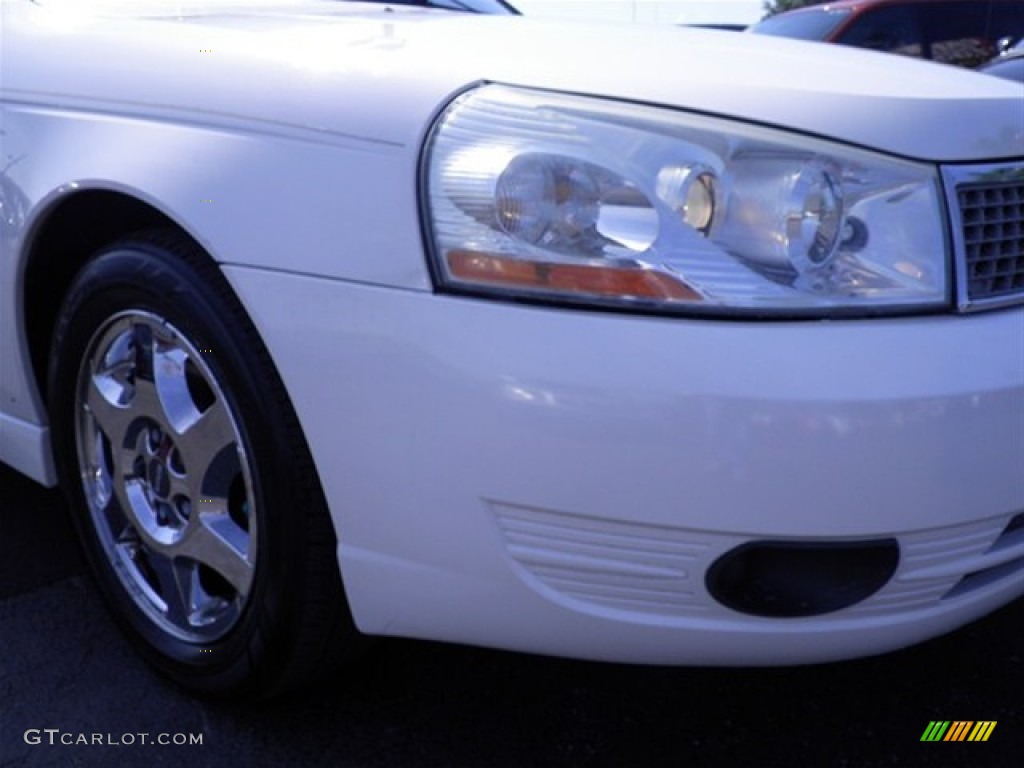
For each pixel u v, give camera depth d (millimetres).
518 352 1676
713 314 1674
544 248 1698
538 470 1685
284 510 1967
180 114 2012
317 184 1831
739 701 2391
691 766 2188
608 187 1713
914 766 2197
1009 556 1882
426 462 1760
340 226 1803
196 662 2266
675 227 1708
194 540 2213
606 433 1641
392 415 1770
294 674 2154
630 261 1683
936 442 1662
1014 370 1735
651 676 2461
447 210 1742
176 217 1957
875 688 2441
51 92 2246
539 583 1787
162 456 2271
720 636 1783
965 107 1875
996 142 1891
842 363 1649
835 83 1892
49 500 3291
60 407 2416
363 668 2465
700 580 1715
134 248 2111
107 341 2273
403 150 1780
